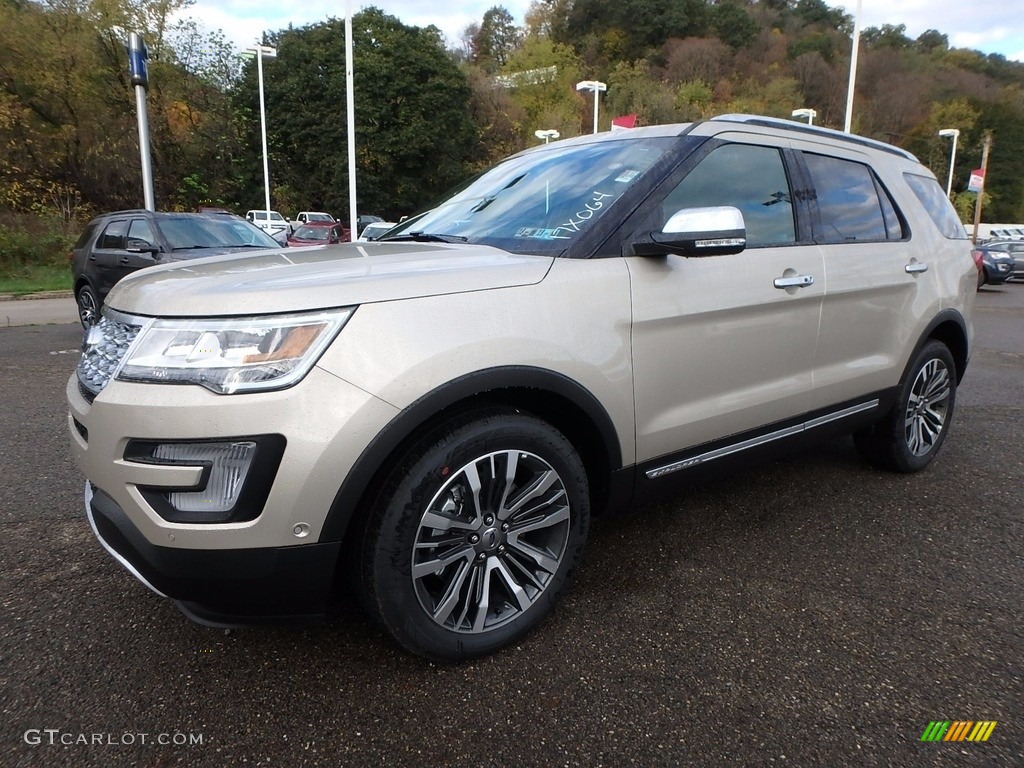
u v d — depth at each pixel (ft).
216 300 6.09
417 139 124.47
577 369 7.32
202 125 92.84
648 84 191.31
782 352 9.67
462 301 6.74
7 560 9.46
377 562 6.50
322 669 7.20
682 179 8.75
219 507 5.98
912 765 5.92
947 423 13.32
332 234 71.92
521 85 198.18
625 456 8.09
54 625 7.95
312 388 5.94
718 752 6.07
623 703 6.69
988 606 8.43
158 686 6.92
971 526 10.69
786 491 12.09
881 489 12.21
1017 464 13.60
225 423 5.81
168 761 5.94
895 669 7.21
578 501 7.75
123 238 28.60
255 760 5.97
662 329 8.13
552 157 10.27
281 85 122.83
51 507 11.24
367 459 6.10
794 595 8.65
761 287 9.15
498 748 6.11
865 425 11.68
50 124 80.07
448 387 6.42
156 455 6.01
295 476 5.90
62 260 63.26
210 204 96.73
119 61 81.56
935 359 12.61
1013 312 44.37
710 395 8.90
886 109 217.56
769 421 9.72
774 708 6.62
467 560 7.09
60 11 78.38
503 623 7.44
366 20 125.90
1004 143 218.18
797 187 10.18
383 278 6.58
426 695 6.80
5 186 74.49
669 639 7.72
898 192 12.16
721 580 9.02
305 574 6.18
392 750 6.09
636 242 8.01
